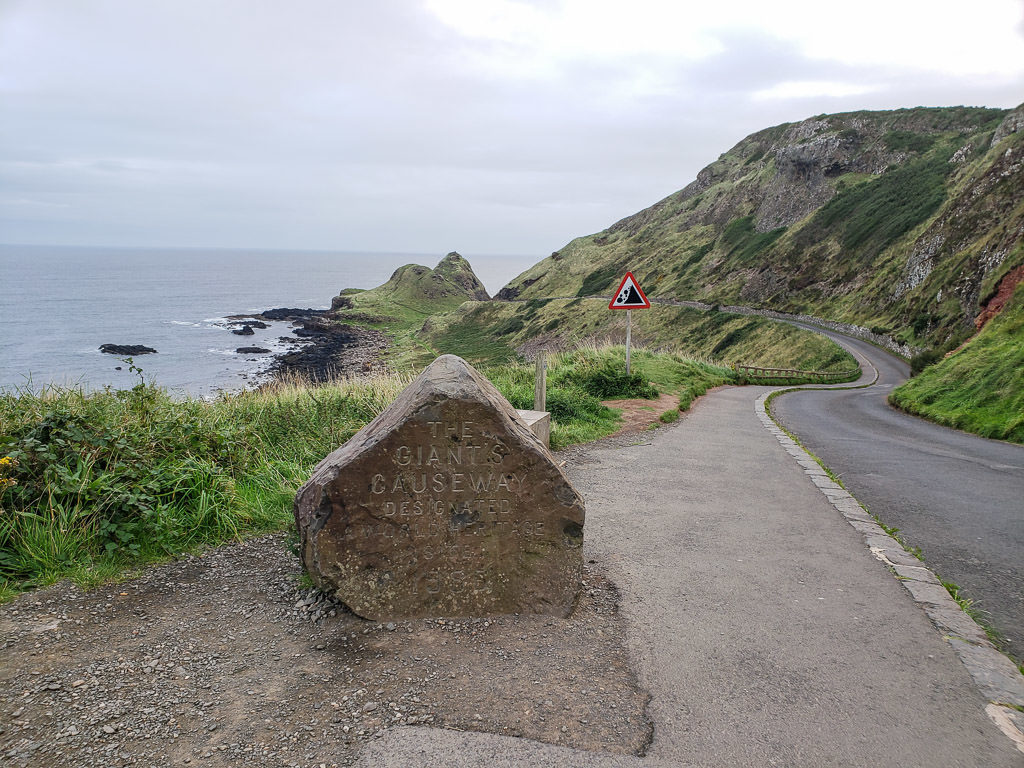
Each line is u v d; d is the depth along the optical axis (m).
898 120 111.25
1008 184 52.03
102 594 4.16
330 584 3.85
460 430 3.86
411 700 3.07
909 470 9.21
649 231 149.88
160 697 3.07
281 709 2.99
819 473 8.08
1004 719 3.01
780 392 24.47
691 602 4.20
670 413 12.50
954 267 49.28
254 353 62.50
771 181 123.12
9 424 5.39
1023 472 9.47
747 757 2.71
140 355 57.59
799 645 3.67
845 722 2.97
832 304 72.75
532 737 2.81
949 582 4.71
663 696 3.14
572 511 3.97
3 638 3.57
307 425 7.78
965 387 18.19
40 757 2.63
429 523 3.89
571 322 100.81
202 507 5.08
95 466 5.17
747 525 5.82
